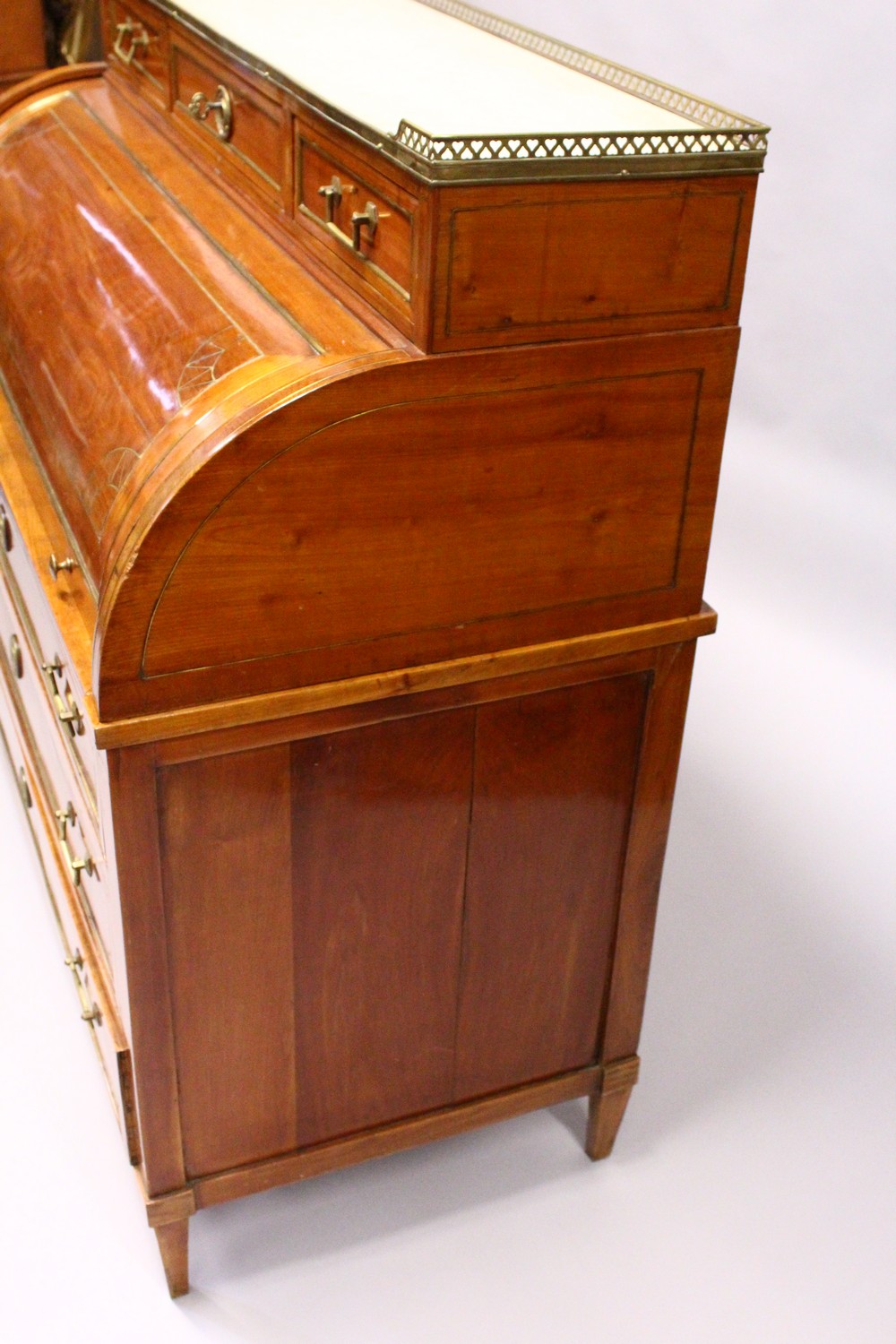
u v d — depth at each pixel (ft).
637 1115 8.24
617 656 6.10
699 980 9.18
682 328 5.39
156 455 5.23
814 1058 8.65
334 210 5.62
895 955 9.46
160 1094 6.37
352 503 5.21
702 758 11.22
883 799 10.87
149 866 5.70
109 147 7.88
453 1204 7.70
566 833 6.57
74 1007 8.76
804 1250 7.45
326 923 6.26
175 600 5.12
